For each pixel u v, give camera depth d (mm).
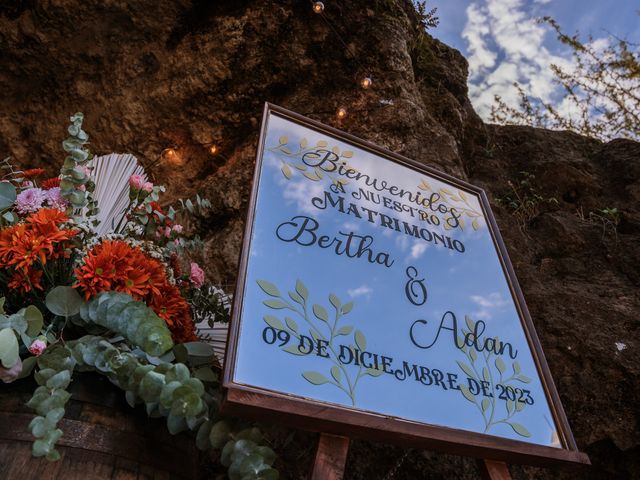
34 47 3281
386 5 3627
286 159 1931
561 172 3580
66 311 1561
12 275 1650
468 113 3947
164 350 1473
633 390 2354
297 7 3395
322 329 1582
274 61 3330
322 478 1407
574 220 3291
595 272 2998
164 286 1788
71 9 3254
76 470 1312
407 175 2174
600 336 2539
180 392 1363
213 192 3004
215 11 3391
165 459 1463
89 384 1474
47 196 1806
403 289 1816
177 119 3287
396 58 3395
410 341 1701
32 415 1372
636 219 3254
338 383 1505
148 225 2121
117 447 1389
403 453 2197
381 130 3172
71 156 1810
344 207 1915
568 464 1695
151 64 3334
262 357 1452
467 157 3732
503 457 1647
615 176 3605
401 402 1561
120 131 3268
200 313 2146
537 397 1805
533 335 1936
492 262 2102
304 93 3307
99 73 3322
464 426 1609
